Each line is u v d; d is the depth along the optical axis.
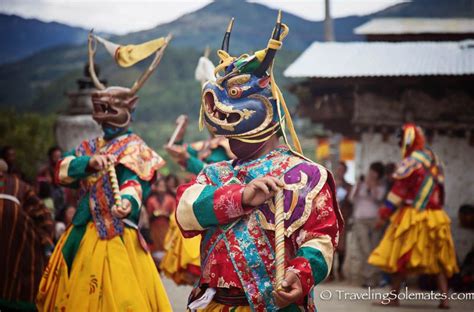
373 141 11.77
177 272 8.90
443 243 8.74
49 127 17.36
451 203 11.34
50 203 12.75
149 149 6.29
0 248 7.28
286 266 3.65
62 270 6.02
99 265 5.89
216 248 3.72
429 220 8.70
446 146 11.41
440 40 12.77
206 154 8.36
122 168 6.15
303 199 3.66
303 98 12.22
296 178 3.71
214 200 3.65
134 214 6.04
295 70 11.48
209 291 3.71
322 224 3.64
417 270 8.77
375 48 12.14
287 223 3.66
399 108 11.56
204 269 3.77
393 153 11.71
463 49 11.78
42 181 10.84
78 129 11.63
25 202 7.51
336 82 11.48
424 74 11.04
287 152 3.85
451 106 11.34
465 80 11.08
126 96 6.31
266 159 3.83
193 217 3.70
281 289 3.45
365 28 12.96
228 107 3.77
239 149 3.86
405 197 8.81
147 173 6.13
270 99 3.83
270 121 3.83
